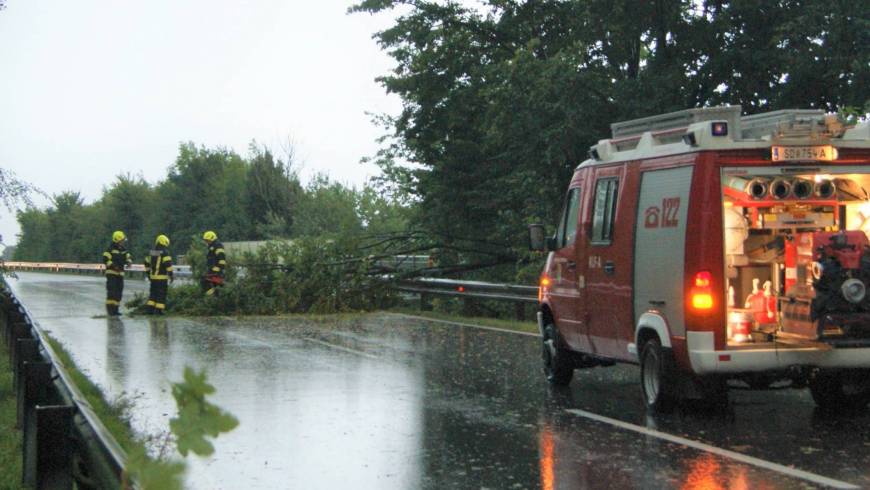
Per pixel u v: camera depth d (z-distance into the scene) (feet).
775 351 30.37
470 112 100.73
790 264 31.19
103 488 13.03
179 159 241.14
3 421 32.89
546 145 81.35
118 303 83.30
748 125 33.78
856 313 29.73
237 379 43.09
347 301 84.64
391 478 24.90
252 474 25.68
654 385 33.12
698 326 30.53
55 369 24.32
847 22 69.46
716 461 25.91
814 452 26.89
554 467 25.64
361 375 44.19
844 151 31.37
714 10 80.69
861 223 32.94
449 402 36.55
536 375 43.68
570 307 38.99
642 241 33.55
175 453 7.68
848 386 32.86
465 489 23.56
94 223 255.50
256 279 83.56
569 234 39.50
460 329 67.05
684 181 31.40
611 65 87.81
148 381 42.83
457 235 101.30
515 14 95.50
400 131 106.32
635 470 25.09
